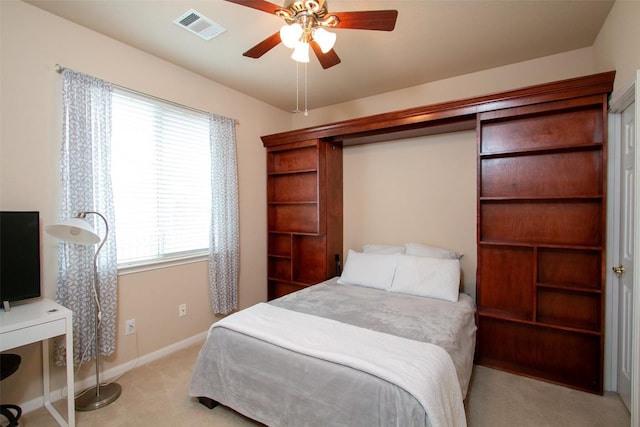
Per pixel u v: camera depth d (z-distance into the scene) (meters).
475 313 2.57
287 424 1.62
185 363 2.61
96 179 2.26
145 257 2.68
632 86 1.72
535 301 2.35
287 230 3.93
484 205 2.67
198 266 3.07
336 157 3.78
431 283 2.69
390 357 1.55
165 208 2.82
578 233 2.33
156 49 2.56
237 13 2.10
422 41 2.40
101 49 2.34
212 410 1.98
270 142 3.76
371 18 1.58
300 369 1.60
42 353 2.03
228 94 3.35
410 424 1.27
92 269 2.22
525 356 2.51
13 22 1.93
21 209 1.97
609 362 2.15
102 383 2.28
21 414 1.91
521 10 2.04
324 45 1.72
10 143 1.93
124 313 2.50
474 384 2.25
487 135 2.60
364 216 3.75
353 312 2.27
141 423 1.86
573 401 2.04
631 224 1.92
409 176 3.43
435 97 3.15
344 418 1.44
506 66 2.80
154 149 2.73
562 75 2.59
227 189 3.27
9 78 1.92
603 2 1.96
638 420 1.57
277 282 3.99
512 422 1.84
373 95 3.56
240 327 1.93
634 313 1.60
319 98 3.66
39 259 1.95
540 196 2.32
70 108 2.12
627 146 1.98
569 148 2.27
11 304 1.90
